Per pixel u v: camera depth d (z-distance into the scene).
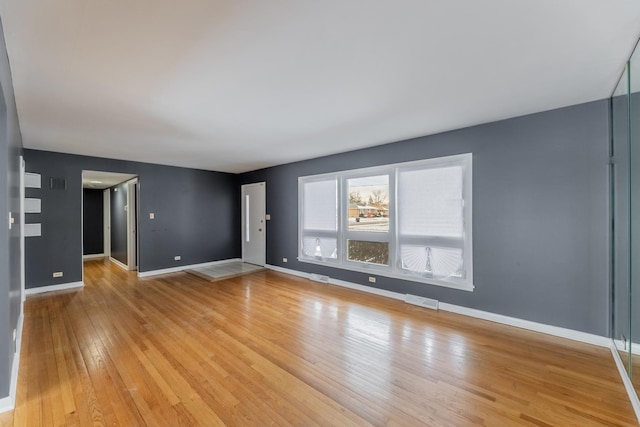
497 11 1.47
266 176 6.35
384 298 4.16
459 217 3.56
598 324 2.68
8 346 1.86
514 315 3.13
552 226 2.91
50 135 3.69
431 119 3.17
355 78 2.22
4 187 1.88
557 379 2.15
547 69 2.10
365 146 4.40
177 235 6.16
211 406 1.87
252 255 6.75
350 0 1.38
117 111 2.85
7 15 1.46
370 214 4.48
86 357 2.49
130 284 5.02
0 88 1.55
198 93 2.46
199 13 1.48
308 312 3.59
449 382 2.13
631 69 2.00
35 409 1.83
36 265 4.50
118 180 6.38
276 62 1.99
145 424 1.71
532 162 3.02
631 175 2.15
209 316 3.47
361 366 2.35
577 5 1.42
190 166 6.20
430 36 1.69
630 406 1.86
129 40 1.71
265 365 2.36
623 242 2.38
